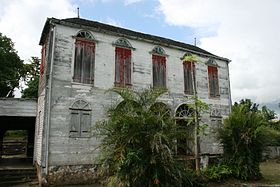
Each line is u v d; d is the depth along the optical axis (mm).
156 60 17141
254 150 12977
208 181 11781
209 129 18344
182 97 17688
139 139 9258
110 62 15305
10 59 26672
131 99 10203
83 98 14055
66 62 13969
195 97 13766
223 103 19828
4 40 26453
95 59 14867
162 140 9320
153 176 8992
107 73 15062
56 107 13227
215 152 18203
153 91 10766
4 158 20031
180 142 10305
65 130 13219
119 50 15789
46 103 13008
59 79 13602
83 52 14609
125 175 9008
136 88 15883
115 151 9055
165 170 9172
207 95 19062
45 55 15305
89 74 14523
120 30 17672
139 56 16469
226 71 20766
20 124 19797
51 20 13852
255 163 12945
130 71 15922
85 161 13383
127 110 9906
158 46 17453
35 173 13617
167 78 17359
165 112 10164
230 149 13258
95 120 14109
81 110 13883
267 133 13266
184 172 10094
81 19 17031
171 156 9008
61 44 14016
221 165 13016
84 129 13727
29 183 12430
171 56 17906
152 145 8828
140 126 9375
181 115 17328
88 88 14297
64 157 12930
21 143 27266
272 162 21062
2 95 28531
